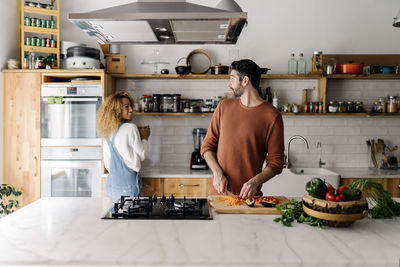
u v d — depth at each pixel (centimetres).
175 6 205
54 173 355
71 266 114
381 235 142
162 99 380
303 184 341
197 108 390
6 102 355
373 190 171
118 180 287
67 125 354
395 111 375
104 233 141
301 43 400
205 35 233
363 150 405
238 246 127
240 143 219
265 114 219
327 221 148
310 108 380
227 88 400
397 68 372
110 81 375
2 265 114
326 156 404
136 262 114
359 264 115
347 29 399
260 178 200
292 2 399
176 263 114
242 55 400
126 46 399
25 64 358
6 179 356
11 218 162
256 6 399
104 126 284
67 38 397
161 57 370
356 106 382
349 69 366
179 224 154
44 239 133
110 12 193
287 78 389
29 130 355
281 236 139
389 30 398
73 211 175
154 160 404
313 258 117
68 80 388
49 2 395
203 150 233
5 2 362
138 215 166
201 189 346
